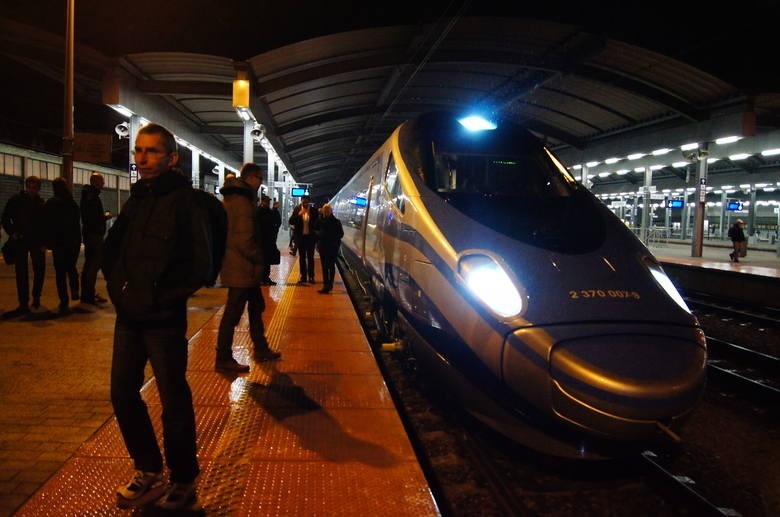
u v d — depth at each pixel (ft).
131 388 8.91
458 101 68.64
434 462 13.52
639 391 11.39
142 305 8.43
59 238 23.31
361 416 13.57
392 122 78.69
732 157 68.80
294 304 29.17
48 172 64.95
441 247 14.89
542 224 15.19
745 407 18.98
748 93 49.34
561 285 13.08
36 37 41.45
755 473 13.75
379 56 48.65
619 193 127.85
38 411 13.17
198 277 8.77
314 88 54.39
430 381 18.42
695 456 14.73
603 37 44.09
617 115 62.64
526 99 62.39
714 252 95.14
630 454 12.70
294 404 14.29
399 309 18.47
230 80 47.24
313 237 37.65
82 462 10.70
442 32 43.88
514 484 12.66
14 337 19.92
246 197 16.35
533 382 12.16
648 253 15.07
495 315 12.92
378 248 22.85
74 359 17.29
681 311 13.12
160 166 8.93
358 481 10.44
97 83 51.08
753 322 35.63
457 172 17.79
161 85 46.57
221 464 10.99
